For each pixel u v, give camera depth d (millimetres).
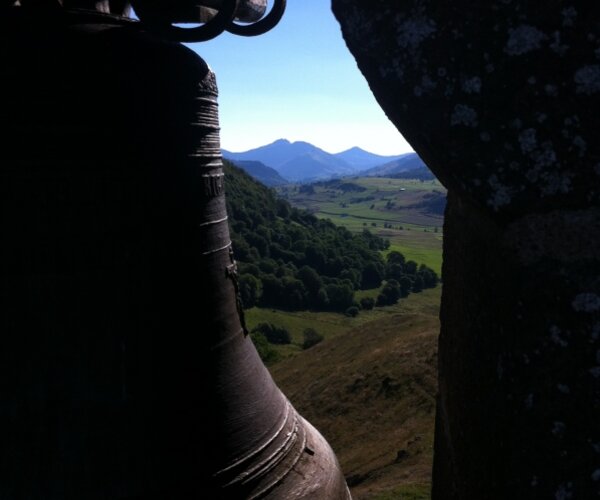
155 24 2422
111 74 2363
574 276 1191
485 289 1391
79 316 2338
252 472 2715
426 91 1249
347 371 23750
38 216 2281
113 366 2377
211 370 2660
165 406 2480
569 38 1178
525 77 1199
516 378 1220
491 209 1227
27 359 2281
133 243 2424
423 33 1248
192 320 2600
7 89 2246
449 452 1775
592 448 1165
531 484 1189
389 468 13703
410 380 20703
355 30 1300
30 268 2279
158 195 2492
